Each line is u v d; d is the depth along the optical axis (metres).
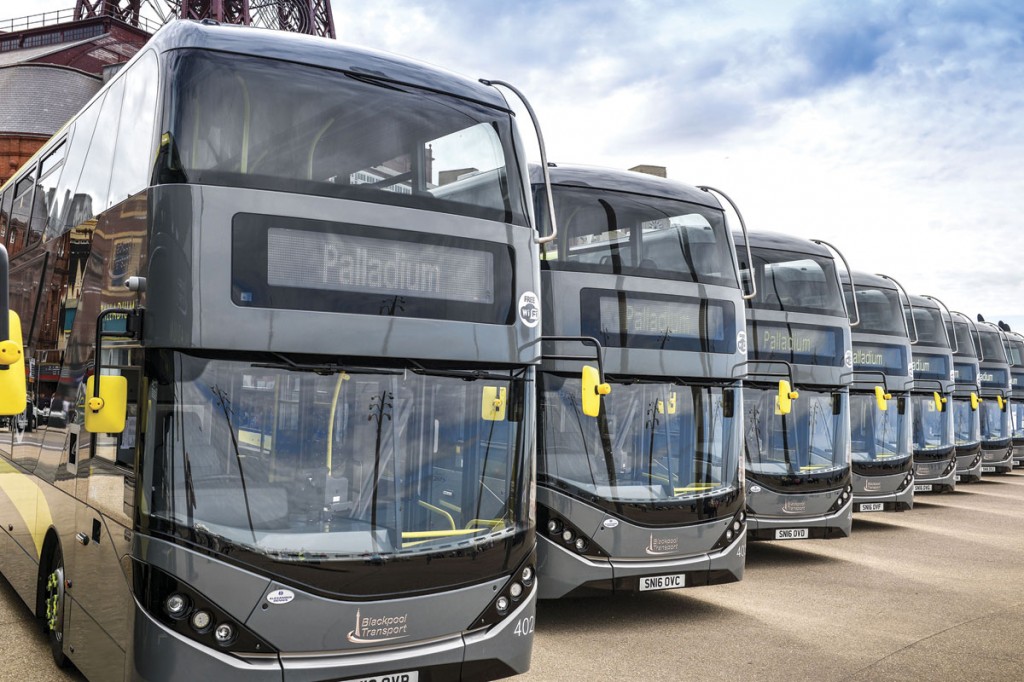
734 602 10.16
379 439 5.51
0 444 9.61
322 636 5.14
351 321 5.46
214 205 5.17
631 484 8.87
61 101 55.28
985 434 27.34
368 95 5.92
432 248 5.83
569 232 9.07
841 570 12.28
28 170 9.61
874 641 8.45
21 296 9.17
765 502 12.55
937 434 20.31
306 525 5.21
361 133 5.77
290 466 5.22
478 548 5.71
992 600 10.38
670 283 9.45
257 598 5.00
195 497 4.96
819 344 13.36
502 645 5.75
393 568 5.37
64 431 6.91
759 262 13.30
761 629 8.86
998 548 14.40
